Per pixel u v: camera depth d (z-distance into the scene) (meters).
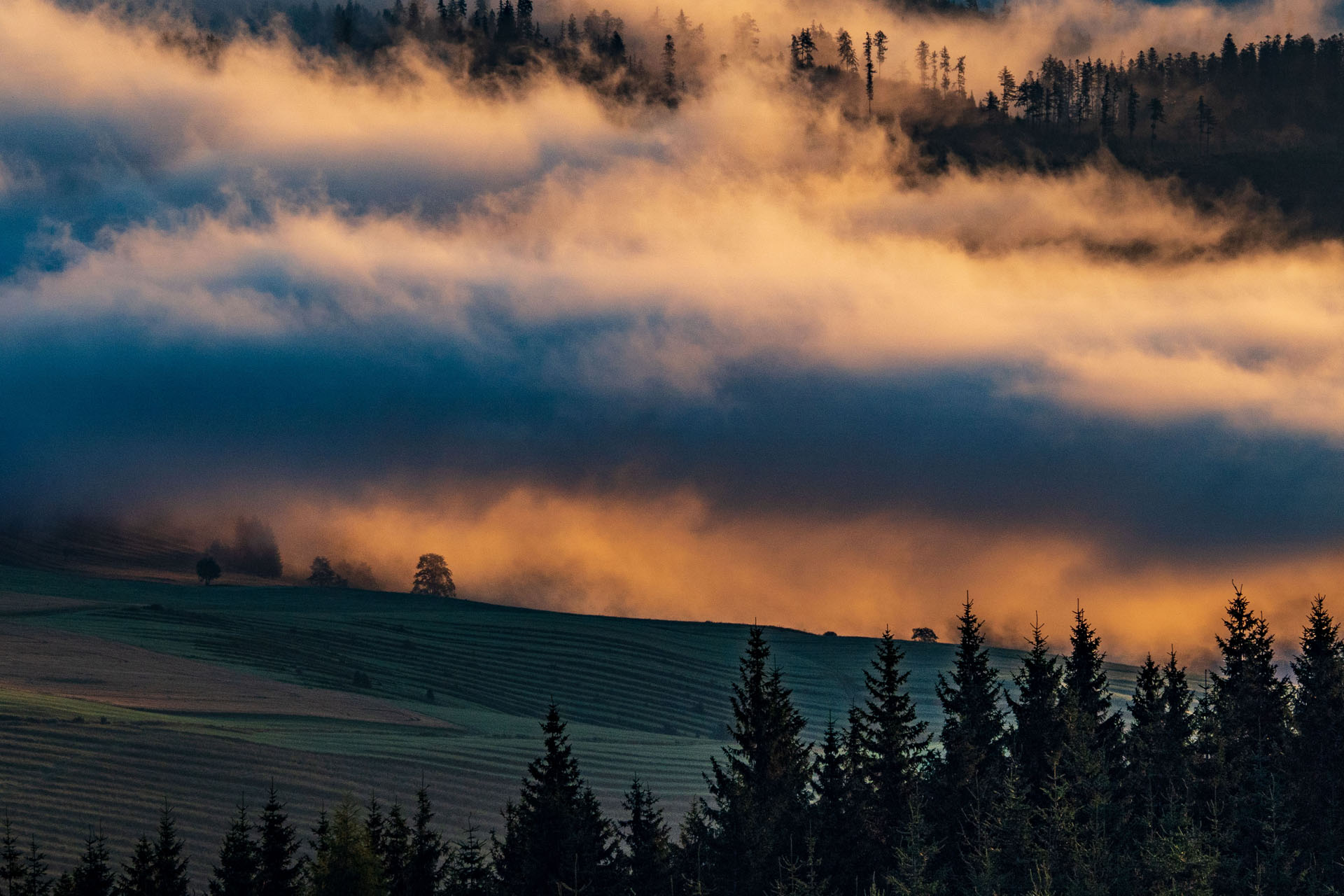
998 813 85.69
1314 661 106.69
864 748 101.38
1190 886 75.75
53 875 110.19
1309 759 97.88
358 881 90.25
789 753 103.81
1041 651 103.25
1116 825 84.62
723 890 91.06
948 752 97.06
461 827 134.62
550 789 98.06
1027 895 76.56
